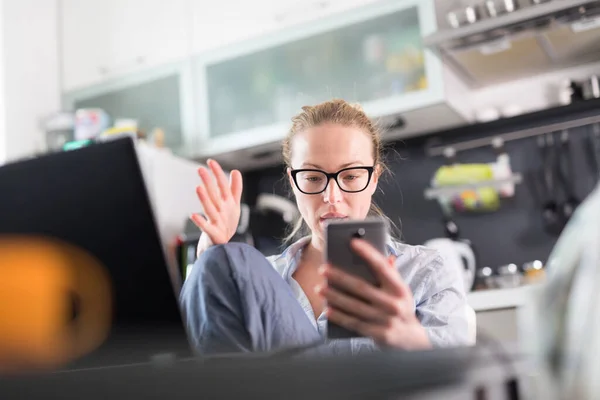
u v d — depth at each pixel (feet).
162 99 10.02
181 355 1.96
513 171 8.17
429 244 7.92
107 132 8.85
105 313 1.91
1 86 9.66
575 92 7.85
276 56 9.11
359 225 2.24
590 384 1.49
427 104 7.70
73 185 1.93
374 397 1.50
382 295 1.99
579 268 1.62
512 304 6.59
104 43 10.33
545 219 7.89
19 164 1.97
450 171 8.04
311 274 3.56
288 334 2.17
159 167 7.85
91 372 1.63
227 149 9.07
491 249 8.18
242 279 2.20
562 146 7.92
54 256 1.92
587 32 7.00
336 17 8.42
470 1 7.84
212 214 2.51
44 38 10.51
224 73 9.50
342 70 8.75
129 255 1.92
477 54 7.52
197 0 9.58
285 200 9.15
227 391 1.46
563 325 1.61
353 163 3.50
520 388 1.77
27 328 1.81
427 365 1.65
